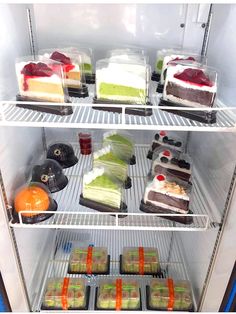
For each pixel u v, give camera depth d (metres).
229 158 0.91
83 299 1.14
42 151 1.37
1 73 0.88
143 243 1.51
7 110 0.87
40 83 0.84
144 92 0.87
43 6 1.12
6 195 0.92
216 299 1.02
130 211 1.00
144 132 1.39
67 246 1.49
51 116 0.85
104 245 1.49
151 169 1.14
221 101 0.98
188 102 0.86
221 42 1.01
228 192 0.88
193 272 1.24
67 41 1.18
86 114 0.88
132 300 1.13
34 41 1.16
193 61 1.01
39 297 1.19
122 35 1.18
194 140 1.32
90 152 1.35
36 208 0.93
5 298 1.03
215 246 0.95
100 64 0.95
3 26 0.89
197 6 1.10
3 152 0.90
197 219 0.97
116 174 1.11
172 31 1.16
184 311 1.12
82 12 1.13
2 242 0.94
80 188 1.13
